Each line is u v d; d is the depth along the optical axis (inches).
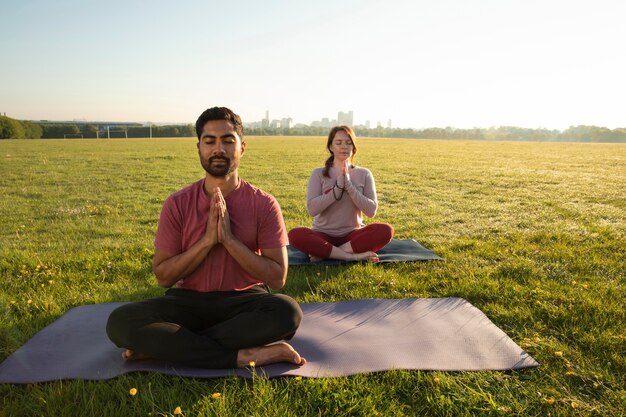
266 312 104.7
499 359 111.9
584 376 106.0
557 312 141.9
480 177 590.6
